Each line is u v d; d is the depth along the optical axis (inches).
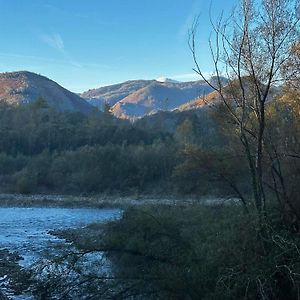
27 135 4288.9
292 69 424.8
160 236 427.2
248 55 417.1
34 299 421.4
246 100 427.2
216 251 385.1
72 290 403.5
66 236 1217.4
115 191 3299.7
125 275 401.4
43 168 3649.1
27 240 1197.1
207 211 491.8
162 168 3233.3
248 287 354.0
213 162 532.7
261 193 403.2
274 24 412.8
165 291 386.9
